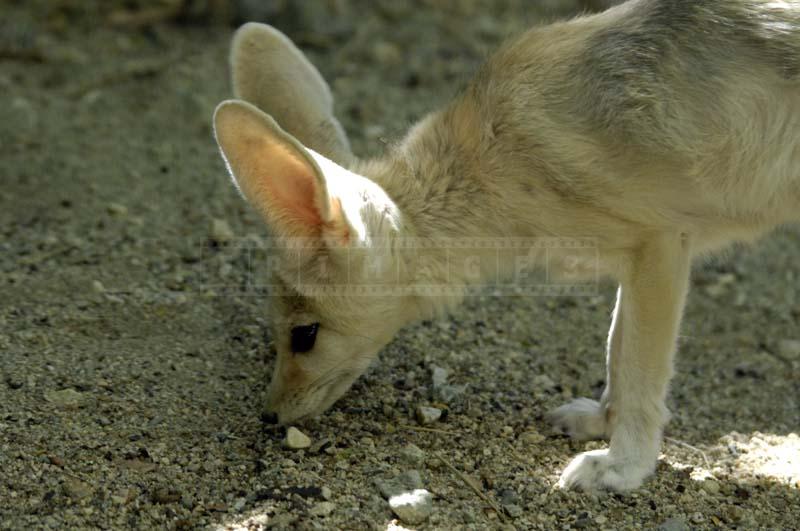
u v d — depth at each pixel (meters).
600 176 7.41
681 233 7.70
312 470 7.42
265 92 8.28
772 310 10.80
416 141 7.99
